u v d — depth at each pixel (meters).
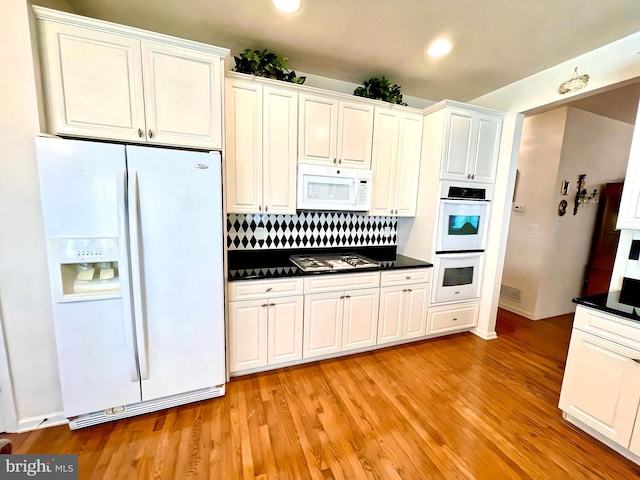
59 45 1.46
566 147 3.33
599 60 2.07
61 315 1.49
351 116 2.46
